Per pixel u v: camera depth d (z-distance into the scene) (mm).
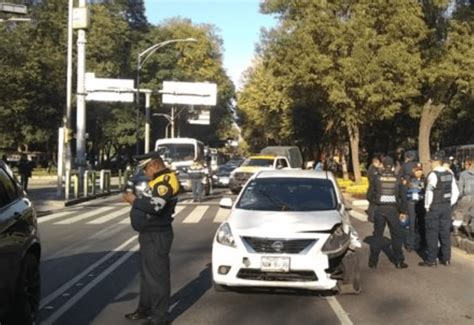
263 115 65938
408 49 31594
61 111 56094
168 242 7660
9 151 66500
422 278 10992
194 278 10664
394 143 61406
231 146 119438
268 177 10727
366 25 30594
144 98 66188
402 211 11852
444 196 12195
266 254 8703
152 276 7613
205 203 26438
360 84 30938
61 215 21500
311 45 31594
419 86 32969
